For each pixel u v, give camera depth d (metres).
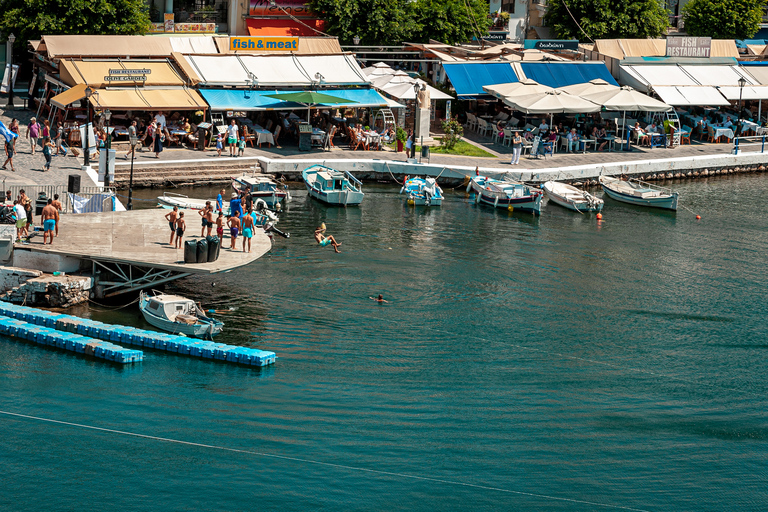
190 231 39.91
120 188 53.09
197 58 62.62
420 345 34.62
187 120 61.88
